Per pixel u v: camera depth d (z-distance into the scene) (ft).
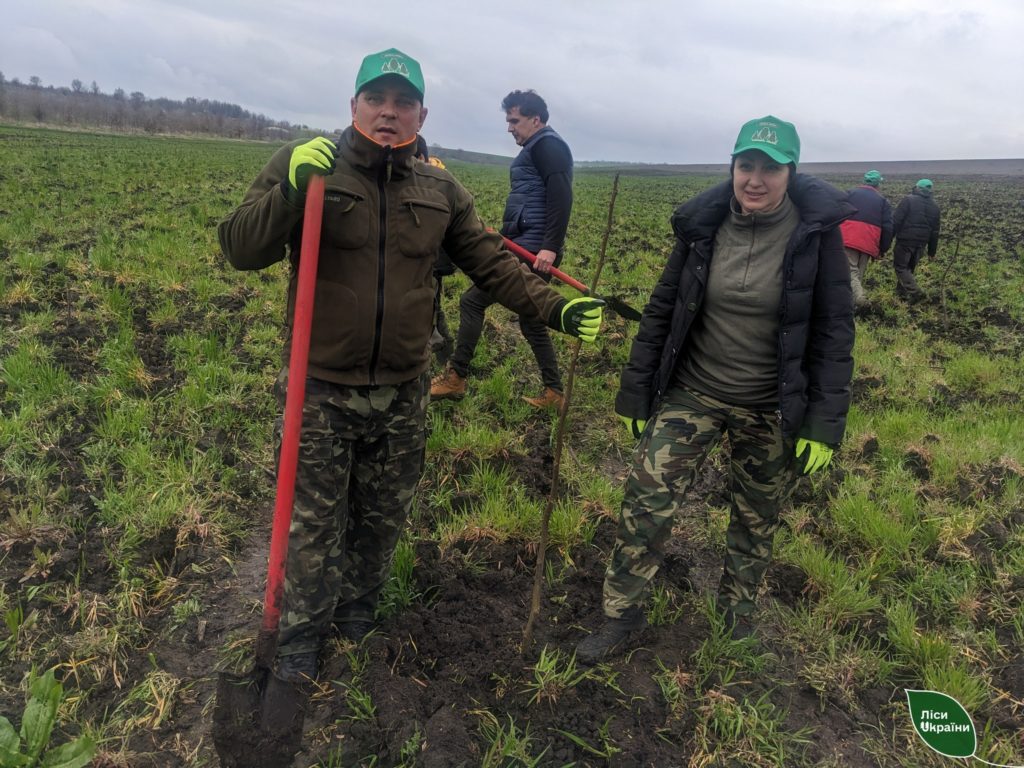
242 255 7.10
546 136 14.26
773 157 7.38
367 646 8.75
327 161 6.35
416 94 6.99
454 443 14.28
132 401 14.75
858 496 13.15
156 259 26.55
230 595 10.06
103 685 8.27
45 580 9.65
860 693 9.03
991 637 9.96
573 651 9.15
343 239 7.08
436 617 9.57
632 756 7.69
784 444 8.61
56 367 16.10
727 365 8.48
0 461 12.19
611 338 22.61
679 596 10.57
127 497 11.35
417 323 7.67
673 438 8.65
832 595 10.54
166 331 19.44
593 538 12.03
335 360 7.39
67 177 59.98
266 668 7.18
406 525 11.67
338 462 7.75
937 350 25.62
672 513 8.69
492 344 21.06
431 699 8.13
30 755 6.76
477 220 8.29
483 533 11.60
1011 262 49.14
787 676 9.26
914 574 11.49
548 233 14.48
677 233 8.54
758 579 9.45
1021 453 15.47
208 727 7.89
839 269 7.92
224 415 14.64
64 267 24.30
